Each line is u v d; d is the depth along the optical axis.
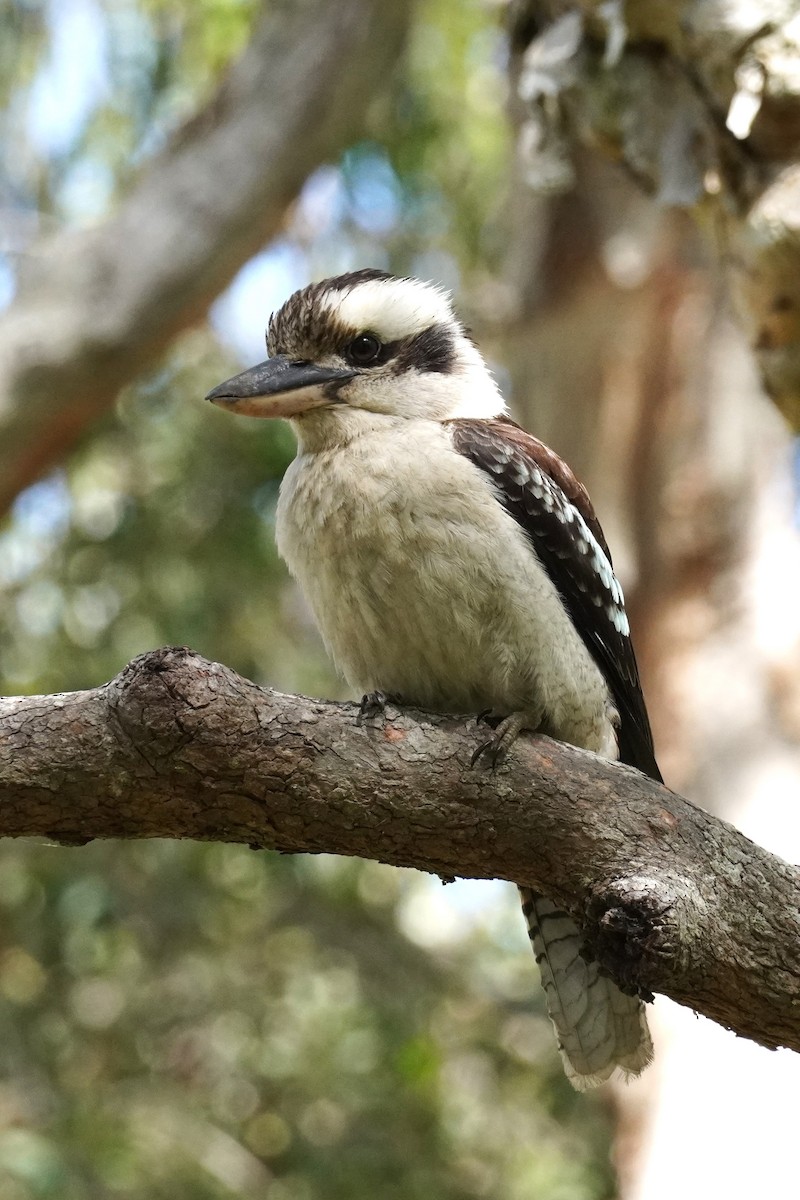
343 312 7.00
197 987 14.26
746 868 5.44
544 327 12.62
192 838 5.46
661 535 12.38
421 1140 13.69
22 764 5.15
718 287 12.29
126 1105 13.67
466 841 5.49
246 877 14.46
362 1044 14.27
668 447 12.41
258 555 14.16
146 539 14.12
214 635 14.12
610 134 7.83
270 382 6.89
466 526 6.23
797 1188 10.61
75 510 14.24
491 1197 13.62
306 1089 14.12
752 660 12.03
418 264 15.63
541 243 12.62
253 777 5.23
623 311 12.46
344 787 5.33
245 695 5.22
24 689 13.84
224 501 14.23
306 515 6.51
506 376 14.48
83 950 13.96
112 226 11.67
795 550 12.36
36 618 14.27
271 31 12.12
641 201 12.35
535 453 7.00
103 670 13.80
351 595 6.41
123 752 5.14
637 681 7.38
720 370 12.36
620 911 5.20
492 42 14.62
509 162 12.84
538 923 6.95
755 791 11.70
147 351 11.62
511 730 5.52
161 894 14.16
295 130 11.95
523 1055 14.85
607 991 6.83
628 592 12.35
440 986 15.12
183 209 11.69
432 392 6.98
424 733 5.45
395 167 15.12
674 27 7.44
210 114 12.08
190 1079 14.20
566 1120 14.26
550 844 5.48
